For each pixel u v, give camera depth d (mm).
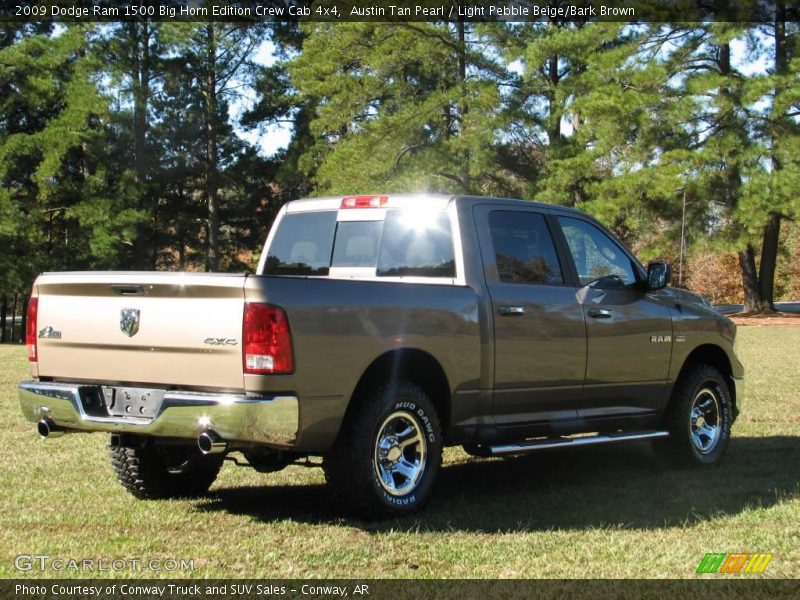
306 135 42375
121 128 37656
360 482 5551
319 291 5359
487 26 33938
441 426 6160
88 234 36188
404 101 36469
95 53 37062
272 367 5125
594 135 34062
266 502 6355
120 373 5602
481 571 4684
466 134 34031
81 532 5488
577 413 6844
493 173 36250
